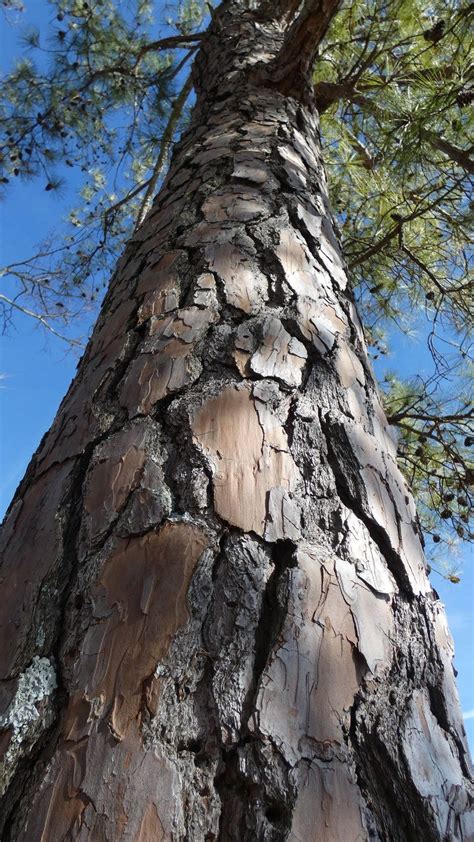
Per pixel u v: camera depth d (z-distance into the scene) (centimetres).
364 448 109
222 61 279
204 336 118
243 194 167
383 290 389
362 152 343
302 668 78
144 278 146
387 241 331
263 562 86
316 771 71
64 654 82
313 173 197
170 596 83
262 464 98
